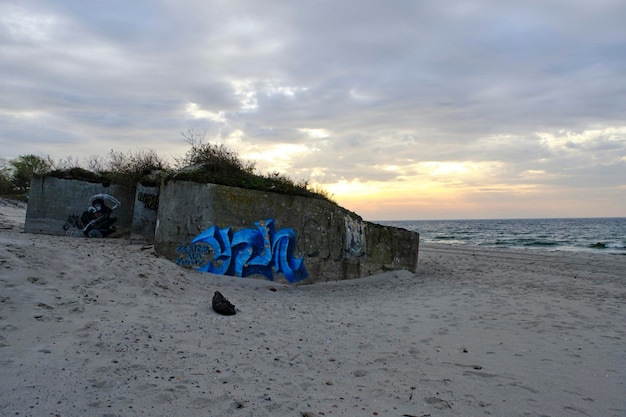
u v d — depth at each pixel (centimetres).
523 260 1795
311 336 594
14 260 621
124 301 624
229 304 682
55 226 1427
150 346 467
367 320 720
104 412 318
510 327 664
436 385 433
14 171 3591
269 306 777
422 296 945
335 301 896
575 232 5781
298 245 1078
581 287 1070
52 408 313
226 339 534
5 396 319
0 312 479
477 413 371
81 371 381
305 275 1080
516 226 8888
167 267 890
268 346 527
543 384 438
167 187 1055
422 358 520
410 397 401
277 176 1185
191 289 795
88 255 771
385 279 1180
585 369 478
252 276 1024
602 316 738
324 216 1116
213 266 1000
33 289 567
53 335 454
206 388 381
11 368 364
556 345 570
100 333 480
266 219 1052
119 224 1481
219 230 1012
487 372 471
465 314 757
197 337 527
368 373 461
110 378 376
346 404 378
